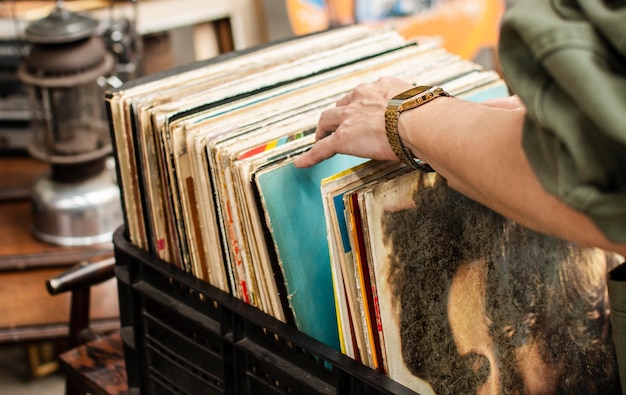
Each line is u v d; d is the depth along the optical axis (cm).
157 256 99
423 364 84
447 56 108
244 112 94
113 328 170
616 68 56
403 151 75
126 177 99
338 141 81
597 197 56
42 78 167
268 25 229
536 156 60
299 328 87
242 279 90
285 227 85
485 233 89
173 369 101
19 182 211
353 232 79
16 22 195
